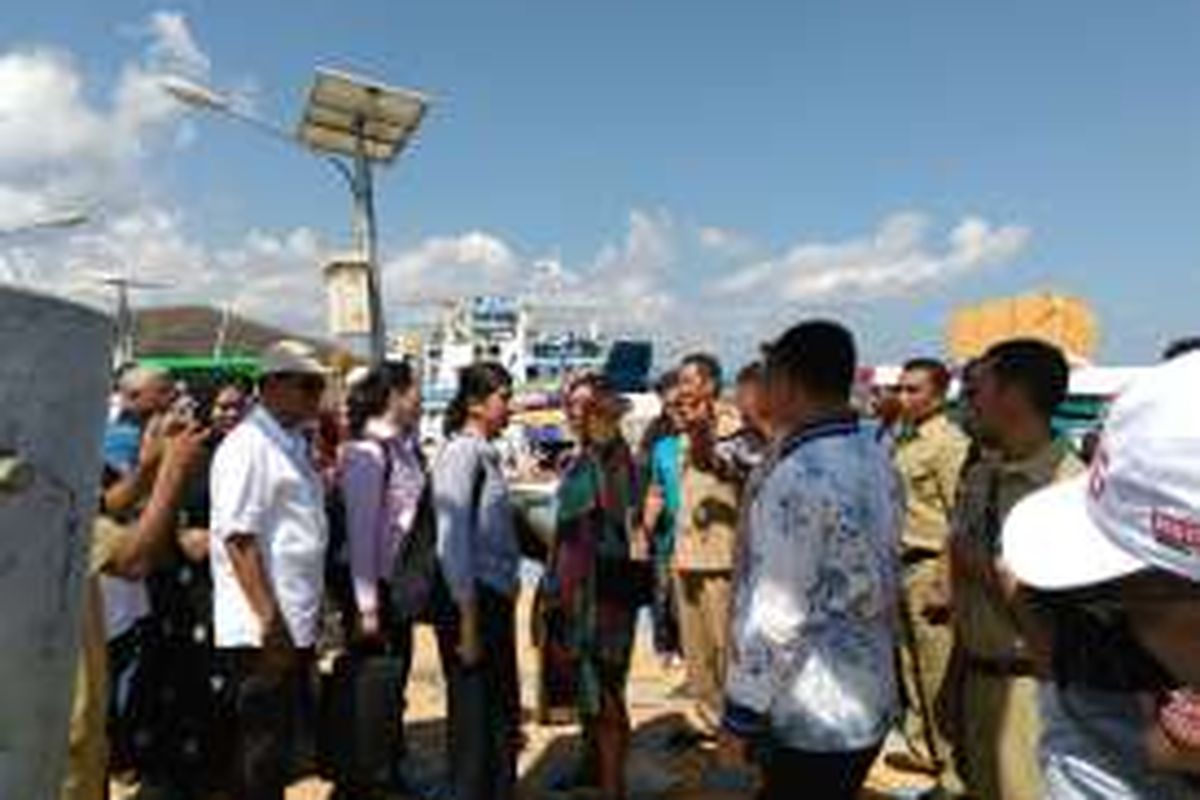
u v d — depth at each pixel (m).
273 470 6.14
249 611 6.10
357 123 12.05
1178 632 1.96
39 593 2.34
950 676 5.39
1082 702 2.64
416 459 7.07
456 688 6.47
